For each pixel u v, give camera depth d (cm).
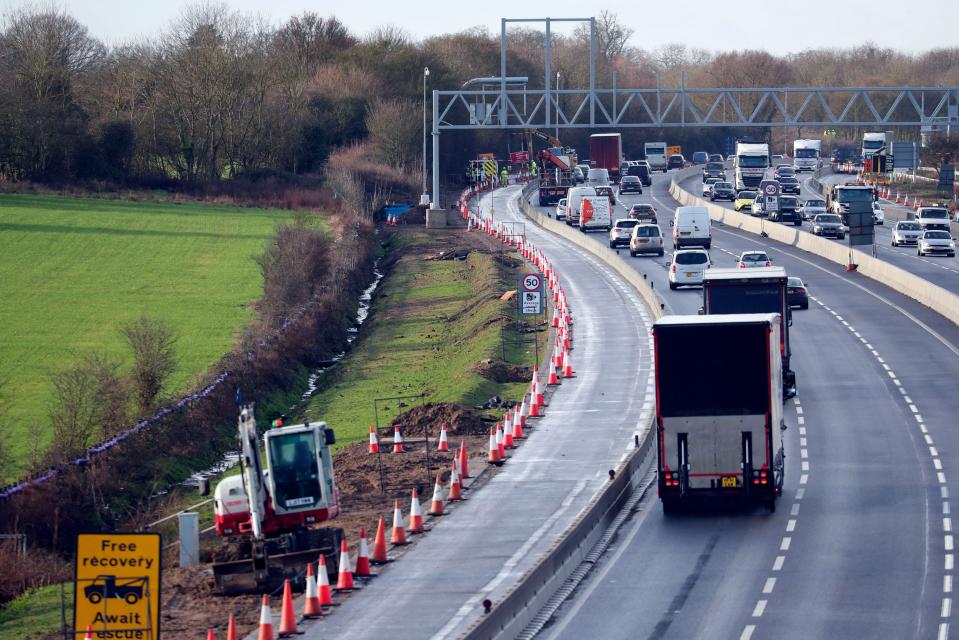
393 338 19838
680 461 9250
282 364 17050
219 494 8688
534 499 10188
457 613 7225
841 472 10719
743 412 9175
